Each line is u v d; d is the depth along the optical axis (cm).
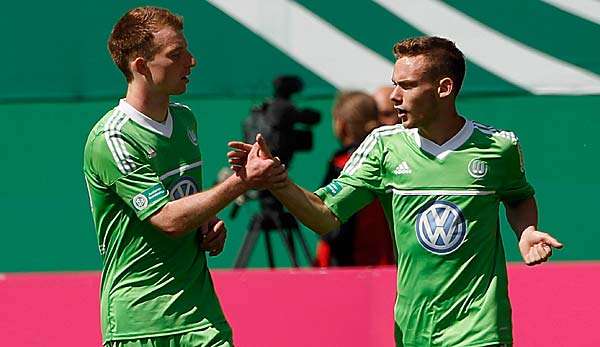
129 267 1778
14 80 3472
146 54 1745
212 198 1703
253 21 3428
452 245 1766
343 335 2294
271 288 2316
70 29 3459
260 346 2305
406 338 1811
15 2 3456
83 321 2305
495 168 1778
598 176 3422
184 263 1784
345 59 3403
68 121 3547
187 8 3441
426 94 1755
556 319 2264
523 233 1792
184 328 1770
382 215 2738
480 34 3381
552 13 3366
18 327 2308
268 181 1709
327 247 2839
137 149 1755
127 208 1767
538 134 3438
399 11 3391
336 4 3406
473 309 1767
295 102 3422
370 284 2300
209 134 3516
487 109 3438
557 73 3369
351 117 2730
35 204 3562
